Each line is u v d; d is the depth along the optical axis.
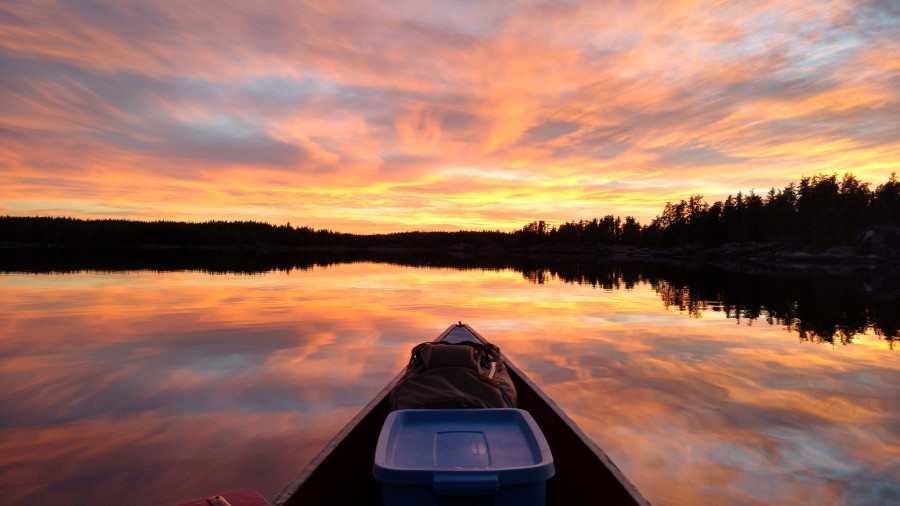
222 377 6.33
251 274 26.95
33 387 5.85
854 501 3.42
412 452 2.24
